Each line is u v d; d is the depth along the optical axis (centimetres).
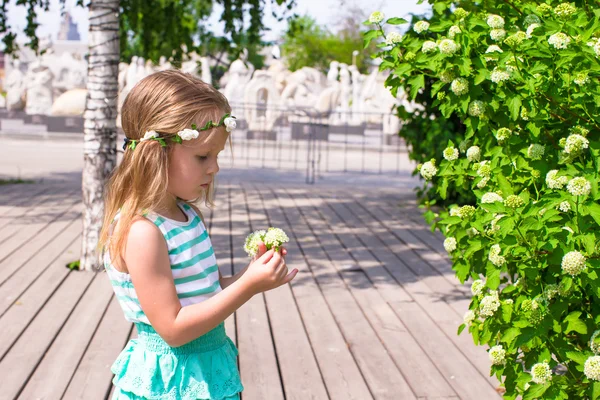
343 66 3359
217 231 858
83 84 3550
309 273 661
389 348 464
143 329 217
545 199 281
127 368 220
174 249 207
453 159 358
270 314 531
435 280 644
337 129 2555
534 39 309
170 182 207
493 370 313
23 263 661
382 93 3055
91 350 443
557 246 277
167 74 212
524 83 314
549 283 302
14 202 1017
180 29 1113
